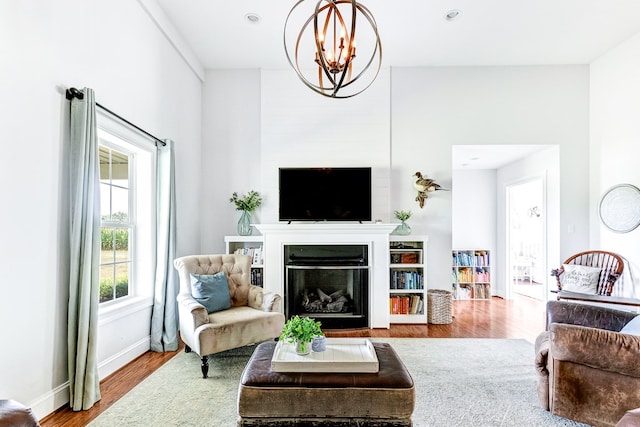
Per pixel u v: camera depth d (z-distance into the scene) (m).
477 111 4.48
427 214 4.45
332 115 4.49
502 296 5.80
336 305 4.02
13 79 1.86
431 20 3.52
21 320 1.91
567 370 1.91
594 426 1.84
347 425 1.64
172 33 3.62
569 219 4.42
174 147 3.72
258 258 4.24
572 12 3.38
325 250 4.05
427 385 2.48
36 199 2.01
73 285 2.18
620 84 3.96
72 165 2.23
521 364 2.88
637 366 1.69
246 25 3.62
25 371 1.93
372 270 4.00
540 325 4.09
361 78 4.48
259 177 4.52
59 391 2.15
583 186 4.41
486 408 2.16
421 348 3.28
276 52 4.16
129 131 2.89
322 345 1.96
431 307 4.15
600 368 1.81
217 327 2.66
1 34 1.79
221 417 2.07
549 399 2.07
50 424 2.00
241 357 3.03
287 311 4.00
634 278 3.76
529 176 5.10
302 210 4.23
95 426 1.98
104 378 2.61
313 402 1.64
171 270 3.34
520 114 4.46
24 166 1.93
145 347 3.16
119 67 2.79
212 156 4.55
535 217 5.66
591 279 3.80
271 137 4.50
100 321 2.56
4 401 1.23
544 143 4.45
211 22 3.57
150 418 2.06
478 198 6.08
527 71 4.47
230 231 4.52
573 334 1.85
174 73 3.76
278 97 4.52
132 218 3.25
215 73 4.57
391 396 1.64
